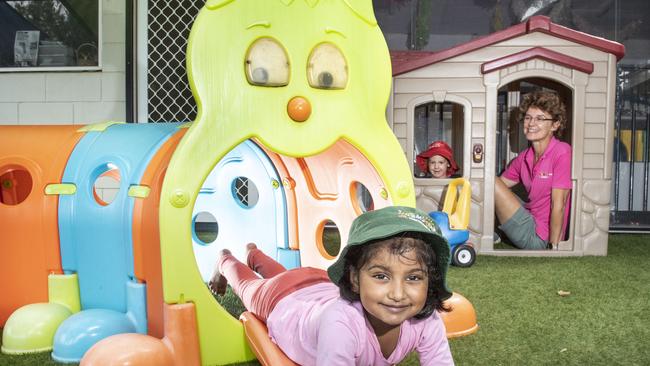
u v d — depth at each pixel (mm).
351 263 1015
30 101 3816
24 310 1555
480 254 3031
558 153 3021
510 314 1915
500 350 1578
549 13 4191
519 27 2955
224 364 1411
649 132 3914
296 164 2146
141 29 3705
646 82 3955
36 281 1656
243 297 1637
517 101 3766
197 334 1360
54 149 1714
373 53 1534
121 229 1526
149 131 1687
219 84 1376
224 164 2340
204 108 1360
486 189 3016
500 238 3473
